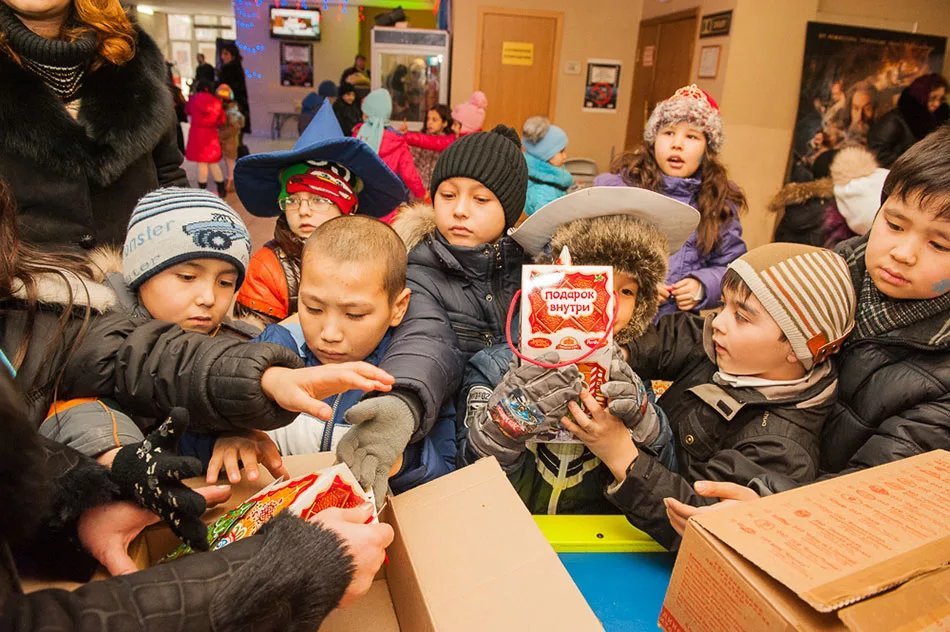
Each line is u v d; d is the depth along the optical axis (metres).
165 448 0.67
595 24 6.07
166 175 1.90
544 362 0.84
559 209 1.08
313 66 11.19
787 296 0.95
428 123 4.80
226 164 7.01
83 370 0.81
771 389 1.02
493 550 0.70
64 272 0.83
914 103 4.55
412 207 1.44
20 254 0.79
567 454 1.05
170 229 1.03
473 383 1.11
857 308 1.09
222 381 0.78
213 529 0.72
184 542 0.69
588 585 0.85
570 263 0.90
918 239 0.94
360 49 11.09
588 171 5.19
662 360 1.27
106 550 0.66
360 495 0.70
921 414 0.97
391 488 0.95
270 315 1.59
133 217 1.07
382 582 0.83
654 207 1.06
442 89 6.16
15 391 0.43
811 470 0.99
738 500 0.82
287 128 11.58
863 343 1.07
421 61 6.05
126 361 0.81
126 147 1.59
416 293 1.20
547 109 6.34
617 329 1.07
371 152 1.51
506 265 1.33
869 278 1.08
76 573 0.68
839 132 4.63
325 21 10.88
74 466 0.66
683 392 1.19
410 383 0.86
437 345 1.00
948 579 0.56
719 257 2.18
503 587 0.65
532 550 0.70
